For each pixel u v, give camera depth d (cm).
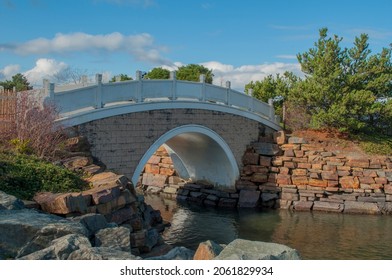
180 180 2488
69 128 1181
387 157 2138
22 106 1066
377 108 2217
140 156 1448
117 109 1340
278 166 2178
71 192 876
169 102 1595
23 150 1005
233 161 2131
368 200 2008
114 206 915
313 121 2327
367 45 2366
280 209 2078
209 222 1822
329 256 1330
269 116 2417
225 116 2022
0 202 661
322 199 2058
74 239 535
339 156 2147
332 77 2234
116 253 525
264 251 504
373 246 1445
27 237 560
